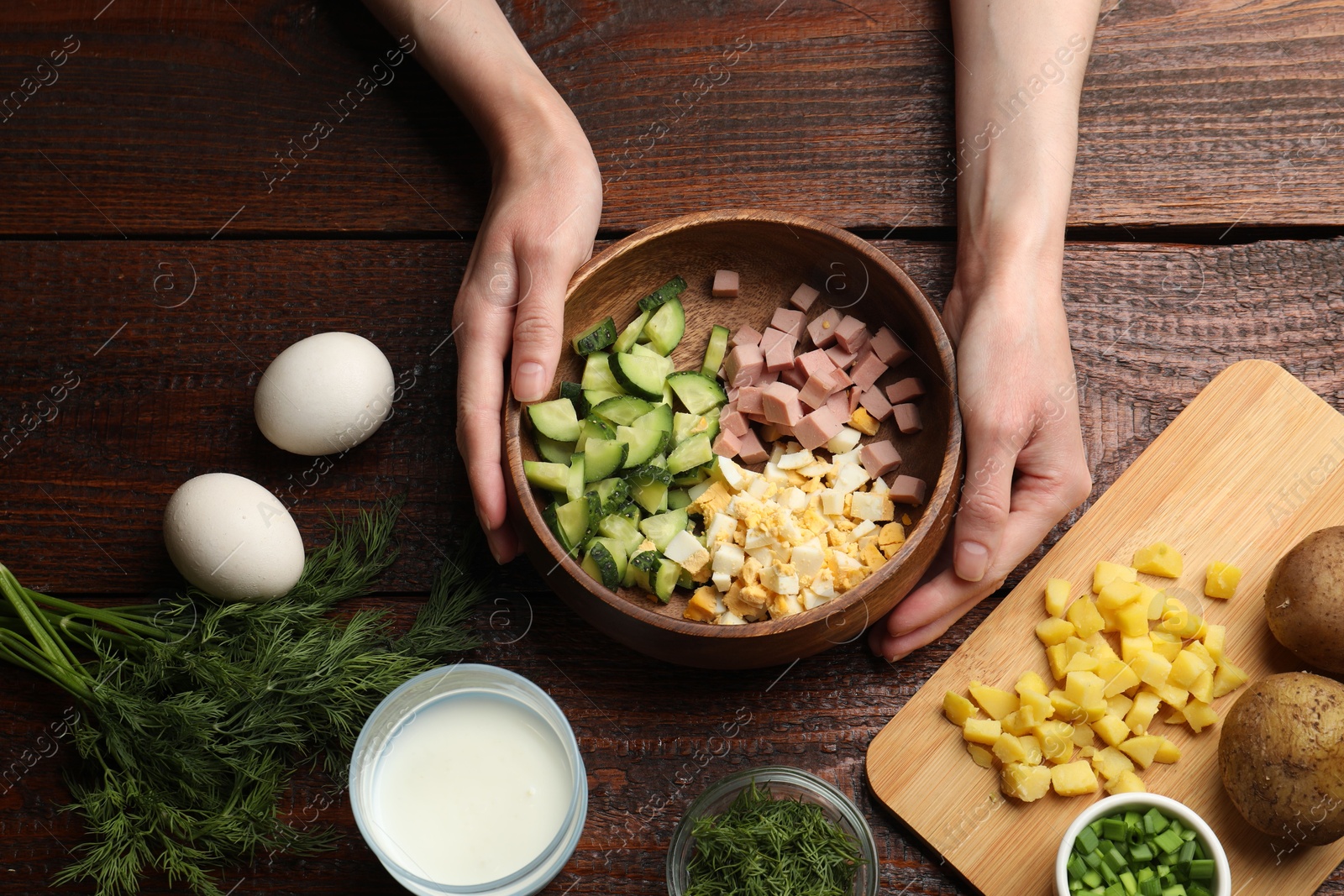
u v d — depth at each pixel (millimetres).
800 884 1254
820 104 1630
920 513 1368
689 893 1271
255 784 1387
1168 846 1229
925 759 1369
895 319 1410
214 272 1620
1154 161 1591
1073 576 1440
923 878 1370
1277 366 1484
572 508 1335
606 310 1479
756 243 1436
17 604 1407
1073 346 1542
